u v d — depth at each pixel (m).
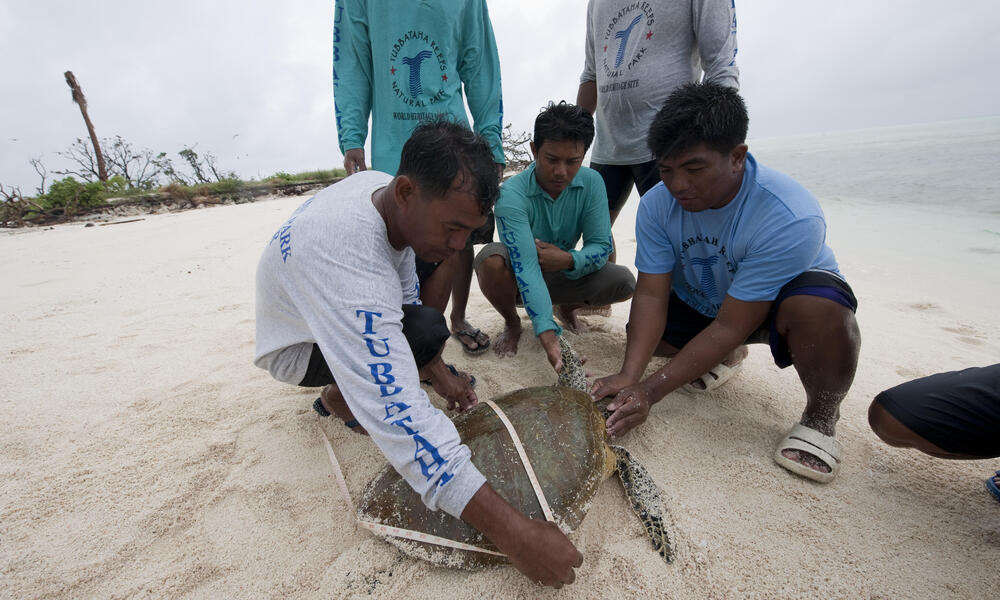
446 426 1.28
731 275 1.95
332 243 1.27
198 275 5.04
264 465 1.93
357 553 1.53
